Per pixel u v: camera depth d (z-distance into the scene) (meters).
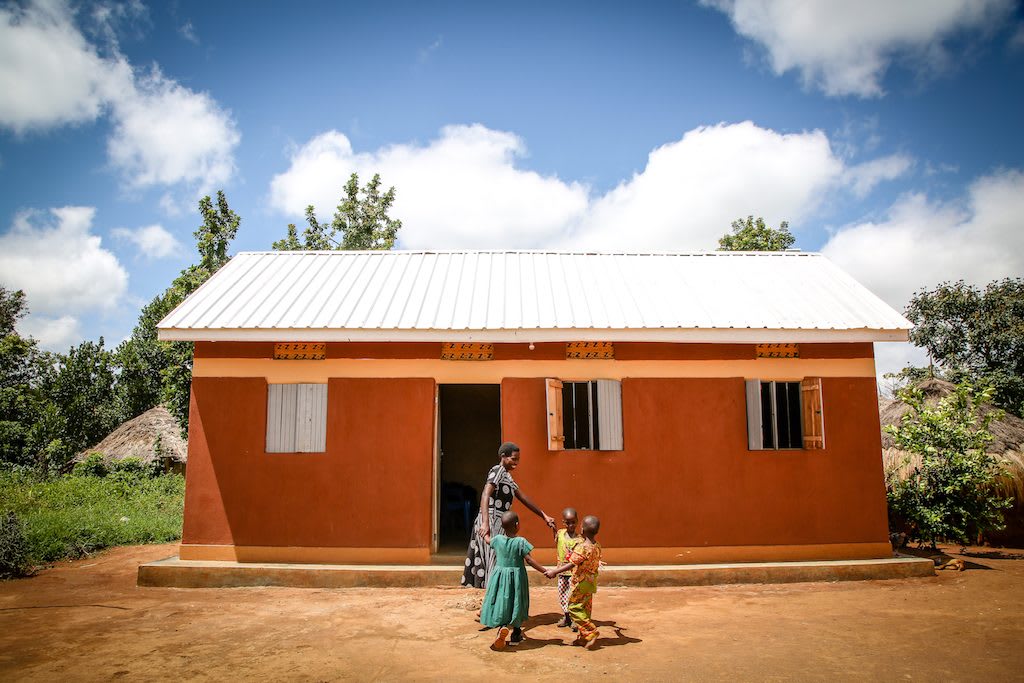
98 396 36.78
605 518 8.88
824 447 9.16
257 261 11.23
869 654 5.70
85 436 33.62
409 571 8.34
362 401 9.05
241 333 8.69
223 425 9.06
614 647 5.93
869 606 7.36
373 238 25.31
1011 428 12.24
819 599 7.71
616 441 9.04
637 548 8.86
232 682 5.08
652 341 8.84
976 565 9.56
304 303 9.47
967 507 10.11
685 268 11.17
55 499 15.48
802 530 9.02
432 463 9.08
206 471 8.98
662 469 9.01
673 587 8.38
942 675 5.17
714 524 8.97
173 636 6.32
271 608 7.37
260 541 8.84
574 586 5.97
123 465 21.20
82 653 5.80
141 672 5.32
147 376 37.66
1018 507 11.21
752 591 8.12
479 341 8.78
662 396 9.16
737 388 9.23
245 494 8.93
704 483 9.02
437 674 5.24
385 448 8.97
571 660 5.56
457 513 12.26
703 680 5.07
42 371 33.94
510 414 9.05
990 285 26.19
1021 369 24.95
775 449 9.17
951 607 7.30
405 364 9.13
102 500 16.08
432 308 9.34
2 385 30.53
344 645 6.01
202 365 9.19
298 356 9.20
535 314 9.16
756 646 5.94
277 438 9.06
